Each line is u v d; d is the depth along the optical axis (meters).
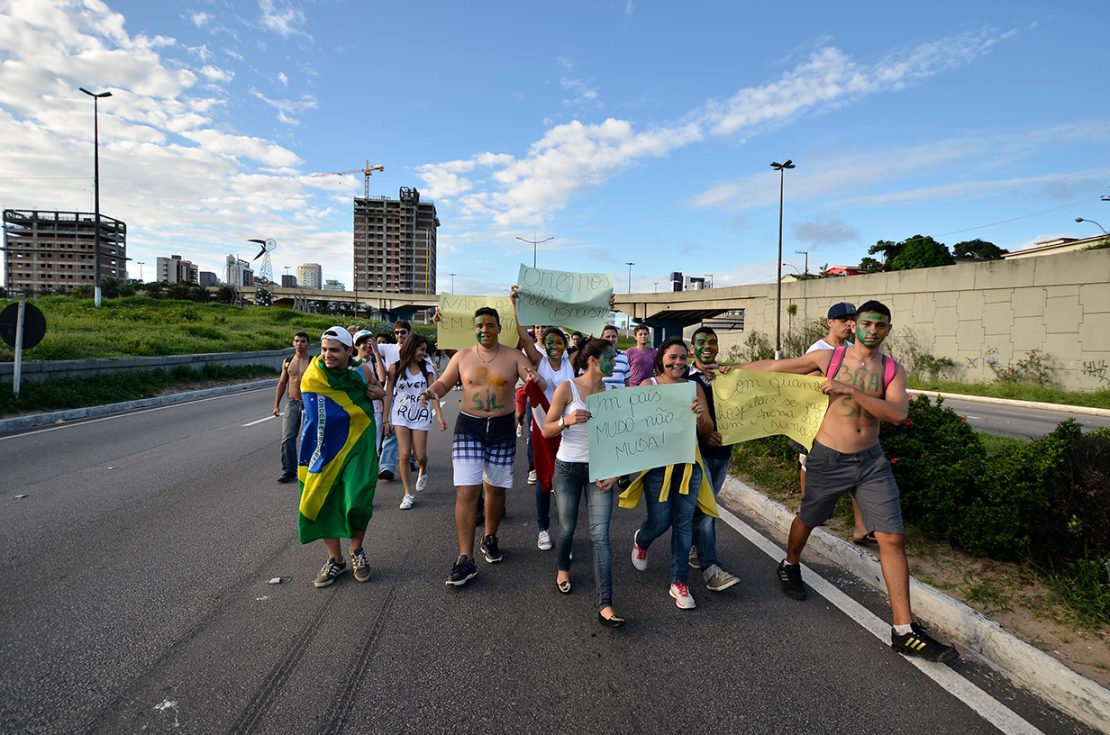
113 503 5.89
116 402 13.62
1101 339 20.45
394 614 3.62
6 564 4.27
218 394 17.30
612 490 3.72
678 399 3.83
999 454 4.36
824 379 3.59
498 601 3.83
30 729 2.48
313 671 2.96
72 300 40.31
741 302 43.38
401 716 2.62
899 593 3.23
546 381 4.82
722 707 2.70
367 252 156.88
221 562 4.40
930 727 2.57
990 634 3.17
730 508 5.89
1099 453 3.94
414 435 6.39
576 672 2.99
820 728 2.56
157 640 3.24
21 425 10.48
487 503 4.52
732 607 3.74
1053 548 3.96
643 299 55.78
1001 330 23.38
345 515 3.99
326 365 3.97
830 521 5.04
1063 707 2.72
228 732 2.50
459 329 5.76
